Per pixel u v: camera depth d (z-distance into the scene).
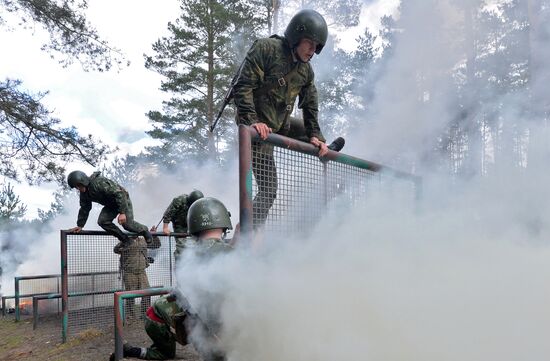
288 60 3.37
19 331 8.09
